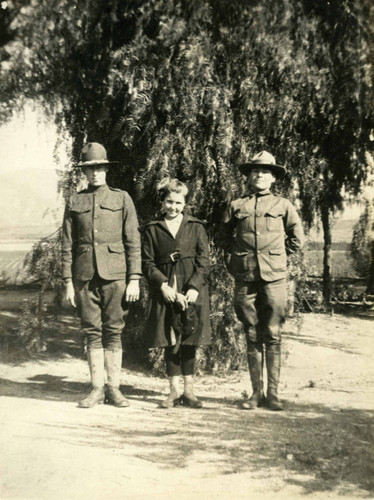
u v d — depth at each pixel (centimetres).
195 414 375
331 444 314
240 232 404
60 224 543
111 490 249
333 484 265
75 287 400
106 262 395
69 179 530
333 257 964
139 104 462
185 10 461
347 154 556
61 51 489
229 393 447
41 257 547
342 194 591
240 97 484
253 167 408
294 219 403
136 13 471
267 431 337
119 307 399
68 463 281
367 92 499
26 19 482
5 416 353
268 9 465
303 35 479
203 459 291
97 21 482
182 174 489
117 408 387
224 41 471
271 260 394
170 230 405
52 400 406
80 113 523
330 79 493
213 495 246
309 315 814
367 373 525
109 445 309
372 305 896
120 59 464
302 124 518
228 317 515
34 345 557
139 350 558
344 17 489
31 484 254
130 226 404
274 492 251
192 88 462
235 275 404
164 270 401
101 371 399
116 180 520
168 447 308
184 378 400
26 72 497
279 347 396
